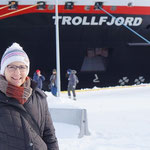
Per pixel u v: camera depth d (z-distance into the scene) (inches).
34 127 72.1
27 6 581.6
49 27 606.2
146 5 636.1
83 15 611.2
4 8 577.0
